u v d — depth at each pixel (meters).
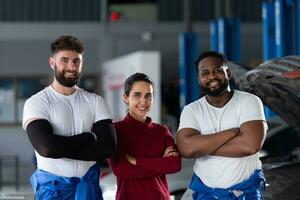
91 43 26.56
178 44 26.77
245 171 6.15
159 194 6.43
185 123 6.36
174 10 26.80
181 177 10.59
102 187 10.86
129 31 26.62
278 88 6.95
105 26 26.52
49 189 6.02
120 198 6.40
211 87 6.24
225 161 6.14
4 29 26.19
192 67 18.22
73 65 6.10
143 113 6.50
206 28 26.88
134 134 6.46
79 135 6.01
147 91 6.49
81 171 6.10
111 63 22.91
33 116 6.04
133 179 6.41
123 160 6.38
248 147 6.05
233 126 6.24
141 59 19.05
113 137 6.16
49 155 5.88
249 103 6.23
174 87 26.16
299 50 12.36
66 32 26.38
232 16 17.97
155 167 6.36
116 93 22.02
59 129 6.11
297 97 6.89
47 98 6.14
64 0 26.45
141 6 26.78
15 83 26.28
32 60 26.27
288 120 7.60
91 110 6.23
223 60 6.30
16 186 20.56
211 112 6.32
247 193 6.13
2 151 25.97
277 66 6.84
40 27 26.27
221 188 6.16
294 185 7.46
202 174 6.28
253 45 26.98
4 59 26.20
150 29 26.69
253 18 27.12
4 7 26.23
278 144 10.10
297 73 6.61
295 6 12.41
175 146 6.46
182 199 7.32
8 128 26.08
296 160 8.23
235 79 7.48
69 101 6.18
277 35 12.54
